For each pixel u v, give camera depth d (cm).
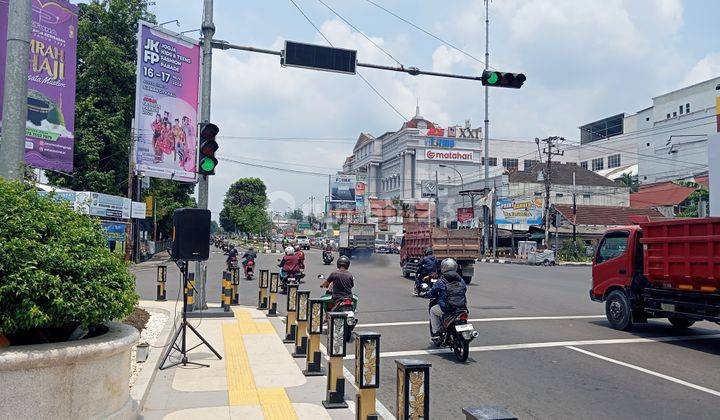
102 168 3556
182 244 833
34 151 2064
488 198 5191
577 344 1013
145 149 1311
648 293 1110
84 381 422
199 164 1115
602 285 1234
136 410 543
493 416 282
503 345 1002
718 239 916
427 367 429
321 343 1034
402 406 427
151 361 780
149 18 3741
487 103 5022
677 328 1209
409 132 8425
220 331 1105
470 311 1449
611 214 5147
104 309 452
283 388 704
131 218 3338
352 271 3044
